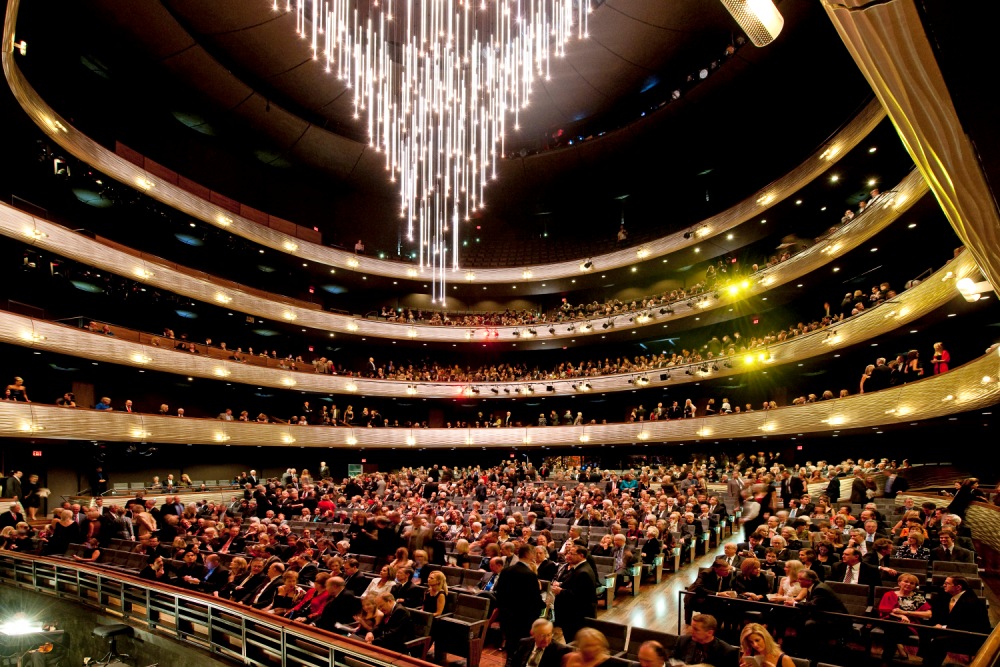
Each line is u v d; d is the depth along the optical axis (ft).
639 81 97.66
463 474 92.17
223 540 42.45
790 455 85.61
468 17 88.38
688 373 95.14
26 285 73.10
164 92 90.48
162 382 89.30
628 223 124.57
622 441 100.48
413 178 104.58
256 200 109.81
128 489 73.61
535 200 126.00
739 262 103.60
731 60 81.25
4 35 50.19
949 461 64.44
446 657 23.88
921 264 71.10
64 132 67.72
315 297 122.42
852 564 26.86
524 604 20.35
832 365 82.28
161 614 28.17
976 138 5.53
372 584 26.55
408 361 127.13
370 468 113.50
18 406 59.36
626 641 21.18
